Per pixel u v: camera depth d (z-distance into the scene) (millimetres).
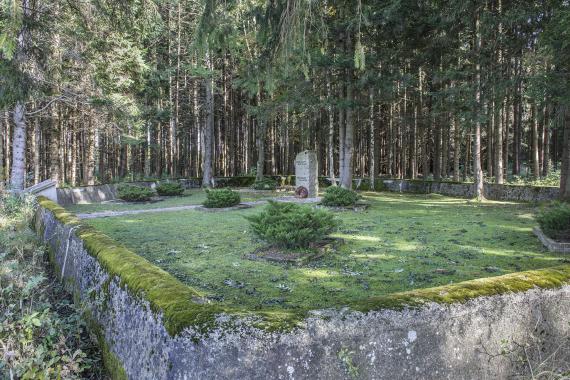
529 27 13234
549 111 13297
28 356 3104
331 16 16641
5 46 5137
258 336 2281
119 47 14781
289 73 7676
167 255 7250
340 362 2354
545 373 2877
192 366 2287
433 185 20234
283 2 6578
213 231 9688
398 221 11094
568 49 10289
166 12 24531
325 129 27031
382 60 17844
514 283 3057
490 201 15969
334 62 15555
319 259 6918
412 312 2555
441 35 17609
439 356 2590
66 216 6762
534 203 14680
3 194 10875
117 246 4387
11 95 9977
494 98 14086
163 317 2568
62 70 13594
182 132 30562
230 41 7094
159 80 23766
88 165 19609
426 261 6703
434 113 17266
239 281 5660
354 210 13484
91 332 3930
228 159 31344
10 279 4875
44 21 11602
